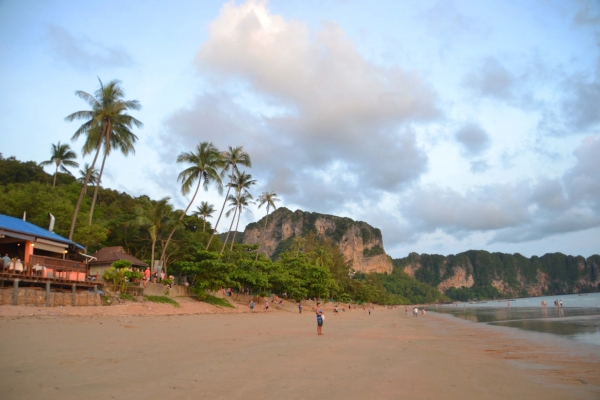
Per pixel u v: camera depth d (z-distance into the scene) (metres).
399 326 38.19
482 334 29.64
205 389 8.77
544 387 11.02
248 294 55.38
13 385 8.39
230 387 9.05
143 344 14.91
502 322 45.41
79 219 42.88
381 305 167.00
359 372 11.51
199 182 50.22
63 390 8.20
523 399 9.62
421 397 9.14
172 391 8.49
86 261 33.00
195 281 44.62
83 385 8.64
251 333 21.61
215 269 42.03
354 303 128.12
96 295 27.09
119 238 52.22
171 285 38.62
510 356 17.59
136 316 26.44
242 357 13.11
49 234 29.69
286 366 11.85
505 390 10.45
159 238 52.66
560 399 9.73
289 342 18.27
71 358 11.44
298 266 68.94
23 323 18.05
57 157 59.91
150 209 45.78
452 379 11.41
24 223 29.67
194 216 69.06
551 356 17.67
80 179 66.56
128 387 8.66
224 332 21.17
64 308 23.42
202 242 59.69
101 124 37.19
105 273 32.09
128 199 80.12
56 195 47.25
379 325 38.34
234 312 41.03
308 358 13.60
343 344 18.70
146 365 11.05
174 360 12.00
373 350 16.86
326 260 106.81
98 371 10.03
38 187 50.12
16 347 12.66
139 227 50.12
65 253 31.05
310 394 8.80
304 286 66.31
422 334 28.97
